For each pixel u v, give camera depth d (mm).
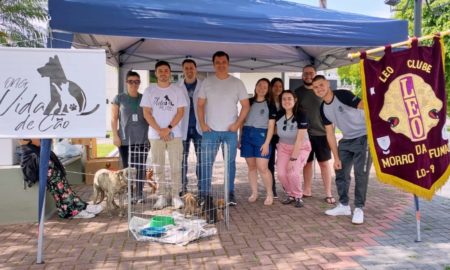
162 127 5430
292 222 5078
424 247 4137
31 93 3568
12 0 11609
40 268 3666
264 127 5840
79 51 3623
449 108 14703
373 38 5000
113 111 5887
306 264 3717
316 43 4777
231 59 8906
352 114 4898
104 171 5465
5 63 3523
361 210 5027
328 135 5207
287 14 4930
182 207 5520
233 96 5547
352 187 7418
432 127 4133
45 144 3838
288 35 4664
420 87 4121
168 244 4270
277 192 6961
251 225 4949
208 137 5562
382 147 4117
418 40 4098
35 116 3580
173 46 7902
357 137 4953
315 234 4594
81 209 5336
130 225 4559
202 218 4945
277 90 6066
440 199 6344
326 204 6043
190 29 4348
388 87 4113
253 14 4633
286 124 5777
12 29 11523
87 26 4086
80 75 3629
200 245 4246
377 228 4809
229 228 4824
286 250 4086
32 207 5152
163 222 4660
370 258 3846
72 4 4043
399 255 3918
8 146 5176
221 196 5852
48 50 3578
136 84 5852
